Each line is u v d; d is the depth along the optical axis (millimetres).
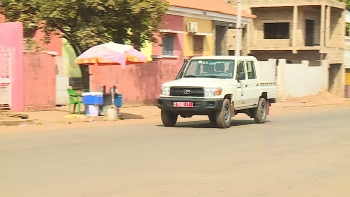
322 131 35281
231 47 84000
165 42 60938
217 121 35719
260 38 92875
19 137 29453
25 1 42438
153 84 55031
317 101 77875
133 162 22188
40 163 21656
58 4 40688
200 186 17906
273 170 21016
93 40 41594
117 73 50906
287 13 91000
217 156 24062
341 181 19250
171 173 20000
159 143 27922
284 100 74500
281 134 33125
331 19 96312
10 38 41688
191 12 63312
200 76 37812
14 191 16828
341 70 95312
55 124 36594
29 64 43031
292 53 92000
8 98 41344
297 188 17969
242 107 38406
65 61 51906
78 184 17891
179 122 40781
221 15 68938
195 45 65688
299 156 24547
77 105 46719
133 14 42125
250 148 26719
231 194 16906
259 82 40375
